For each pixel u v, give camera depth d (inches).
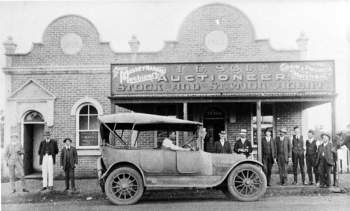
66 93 699.4
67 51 706.8
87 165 689.0
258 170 417.1
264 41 693.9
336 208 372.2
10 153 512.1
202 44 700.7
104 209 382.6
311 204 391.9
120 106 637.9
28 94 700.7
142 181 412.5
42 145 530.3
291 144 534.0
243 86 550.0
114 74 553.6
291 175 639.1
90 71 699.4
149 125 442.9
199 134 431.8
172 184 410.9
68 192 491.5
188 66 553.3
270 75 548.1
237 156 423.8
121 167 412.5
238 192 413.7
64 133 693.3
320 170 491.2
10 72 701.9
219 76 551.8
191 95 538.3
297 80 546.3
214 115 699.4
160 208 382.9
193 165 412.8
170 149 415.8
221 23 700.7
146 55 704.4
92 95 697.6
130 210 374.3
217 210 366.6
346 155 781.9
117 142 605.3
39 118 709.3
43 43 707.4
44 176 523.2
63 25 708.7
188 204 405.1
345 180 578.6
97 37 706.8
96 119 704.4
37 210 391.9
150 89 551.5
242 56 696.4
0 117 702.5
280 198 429.1
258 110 529.0
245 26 698.2
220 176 413.4
